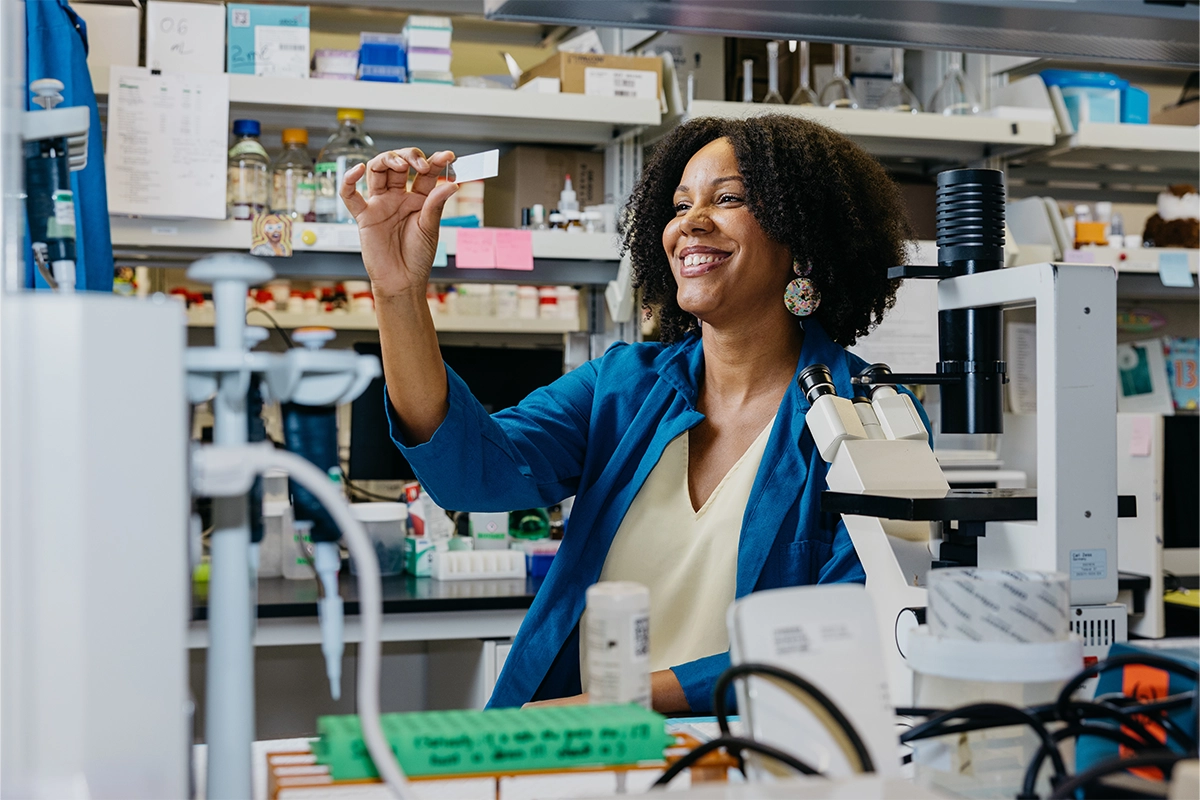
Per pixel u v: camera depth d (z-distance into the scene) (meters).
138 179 2.66
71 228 0.90
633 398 1.62
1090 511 1.16
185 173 2.69
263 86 2.75
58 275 0.89
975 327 1.29
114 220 2.68
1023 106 3.33
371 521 2.88
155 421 0.61
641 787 0.89
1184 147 3.32
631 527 1.51
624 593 0.84
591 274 3.19
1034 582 0.79
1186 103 3.67
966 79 3.44
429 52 2.95
